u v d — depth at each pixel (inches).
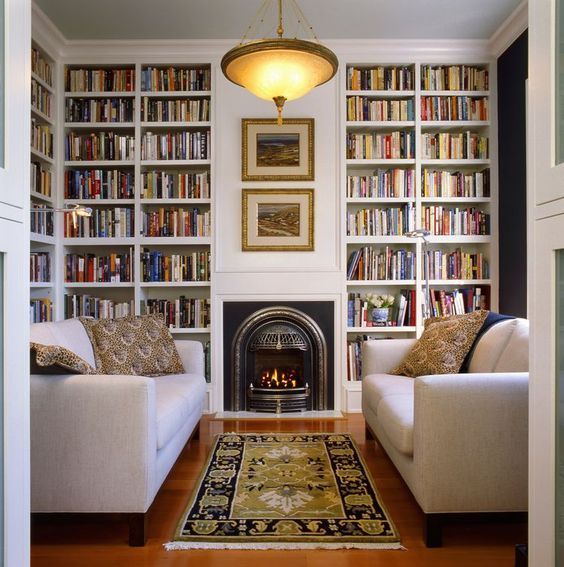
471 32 151.3
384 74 161.0
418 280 159.9
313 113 160.7
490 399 73.2
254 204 159.5
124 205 166.1
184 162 158.4
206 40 155.7
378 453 115.5
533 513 41.5
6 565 39.2
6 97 39.9
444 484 73.1
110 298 167.9
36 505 73.7
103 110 159.5
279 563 69.5
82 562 69.9
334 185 160.2
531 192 42.3
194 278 159.8
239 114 160.2
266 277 158.4
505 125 154.3
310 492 92.7
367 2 133.9
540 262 40.8
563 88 38.2
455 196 161.5
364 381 123.5
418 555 71.7
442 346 109.0
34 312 145.1
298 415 153.7
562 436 38.4
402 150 160.9
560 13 38.4
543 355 40.1
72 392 73.7
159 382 110.7
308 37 154.4
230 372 159.3
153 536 77.2
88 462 73.8
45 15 140.3
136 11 138.6
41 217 149.0
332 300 159.5
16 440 41.0
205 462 109.7
